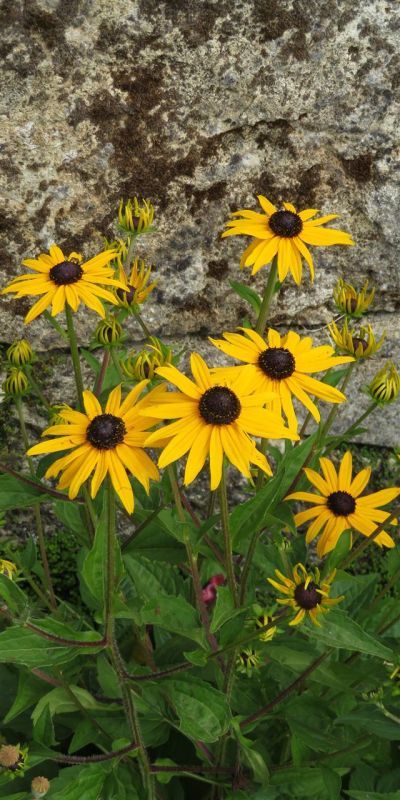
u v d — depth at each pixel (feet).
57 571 2.28
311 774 1.44
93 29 1.71
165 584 1.50
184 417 1.13
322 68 1.80
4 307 1.96
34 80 1.75
